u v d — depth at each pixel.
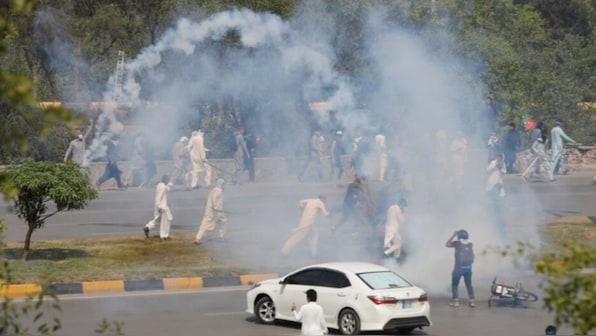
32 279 59.66
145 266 65.38
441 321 52.97
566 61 159.62
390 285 49.25
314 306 45.00
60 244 70.06
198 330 49.09
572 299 20.97
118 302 57.03
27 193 63.34
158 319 51.94
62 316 51.94
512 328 50.59
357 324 48.50
